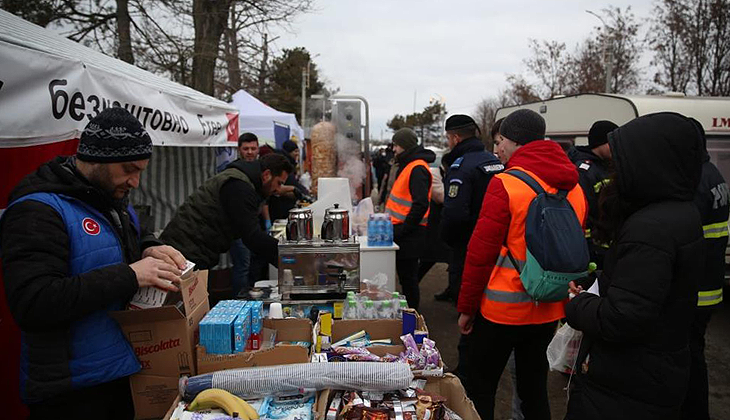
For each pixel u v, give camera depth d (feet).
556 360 8.45
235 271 18.02
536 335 8.28
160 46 35.70
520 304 7.93
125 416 6.56
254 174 10.92
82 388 5.55
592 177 12.76
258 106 38.52
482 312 8.27
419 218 15.01
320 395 6.15
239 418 5.48
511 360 9.93
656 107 20.07
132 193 18.79
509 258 7.97
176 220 11.14
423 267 18.88
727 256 18.29
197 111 14.98
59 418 5.52
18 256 4.94
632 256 5.54
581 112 23.07
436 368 7.00
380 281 11.40
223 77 52.34
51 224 5.12
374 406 6.22
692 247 5.57
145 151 5.69
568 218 7.54
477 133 12.59
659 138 5.61
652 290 5.36
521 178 7.83
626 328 5.46
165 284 5.90
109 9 34.91
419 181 14.97
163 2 35.32
